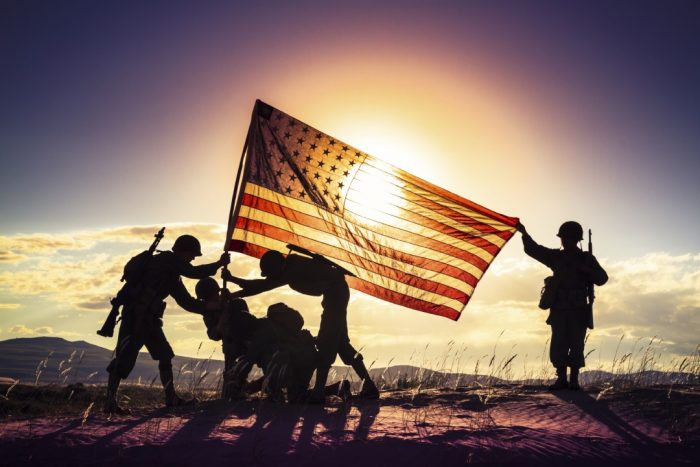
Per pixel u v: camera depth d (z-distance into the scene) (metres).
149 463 4.89
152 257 7.88
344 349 8.48
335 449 5.33
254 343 8.12
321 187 9.85
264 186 9.68
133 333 7.55
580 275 8.83
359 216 9.95
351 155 9.98
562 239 9.03
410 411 7.23
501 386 9.50
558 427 6.26
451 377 9.88
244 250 9.52
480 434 5.93
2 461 4.96
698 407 7.03
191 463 4.88
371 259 10.02
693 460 5.16
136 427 6.17
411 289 10.03
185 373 7.92
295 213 9.74
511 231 9.95
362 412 7.19
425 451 5.29
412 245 10.02
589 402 7.59
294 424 6.40
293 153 9.85
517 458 5.13
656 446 5.54
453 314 10.16
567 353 8.77
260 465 4.87
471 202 9.99
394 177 10.04
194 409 7.39
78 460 4.99
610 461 5.11
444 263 10.10
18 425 6.24
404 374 10.25
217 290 8.70
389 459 5.07
